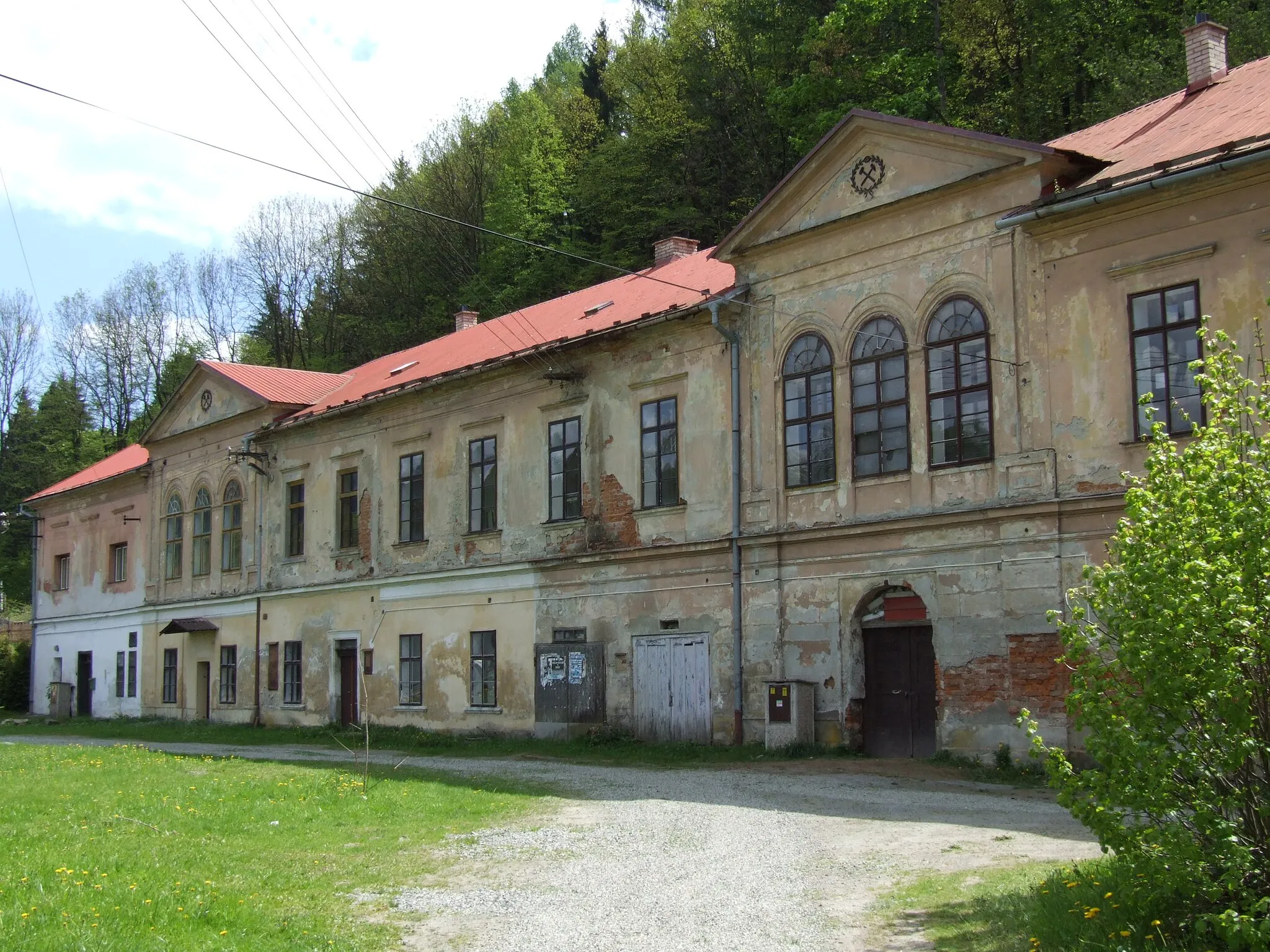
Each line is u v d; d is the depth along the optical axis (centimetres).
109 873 1111
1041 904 909
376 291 6450
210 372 4038
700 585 2425
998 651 1920
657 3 6106
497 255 5453
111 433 7512
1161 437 886
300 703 3550
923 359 2073
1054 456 1883
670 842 1337
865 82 3909
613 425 2662
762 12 4728
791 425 2283
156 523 4384
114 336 7569
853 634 2147
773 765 2048
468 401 3077
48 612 5122
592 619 2662
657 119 5184
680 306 2455
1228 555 804
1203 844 802
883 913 981
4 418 7281
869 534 2120
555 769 2170
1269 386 884
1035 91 3725
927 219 2089
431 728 3075
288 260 7175
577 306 3194
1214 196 1736
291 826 1461
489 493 2995
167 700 4234
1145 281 1803
